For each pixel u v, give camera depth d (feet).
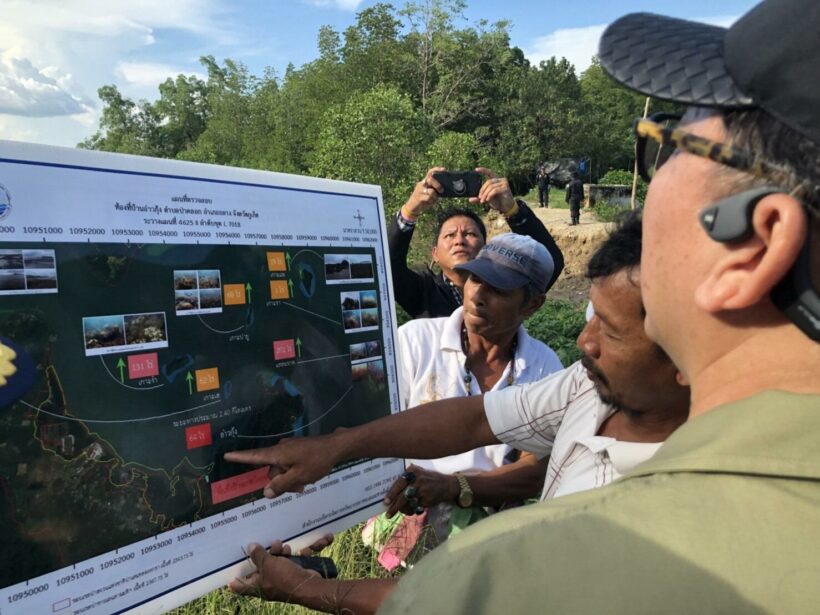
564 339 24.61
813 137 2.04
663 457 2.36
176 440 5.01
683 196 2.44
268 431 5.72
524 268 8.24
